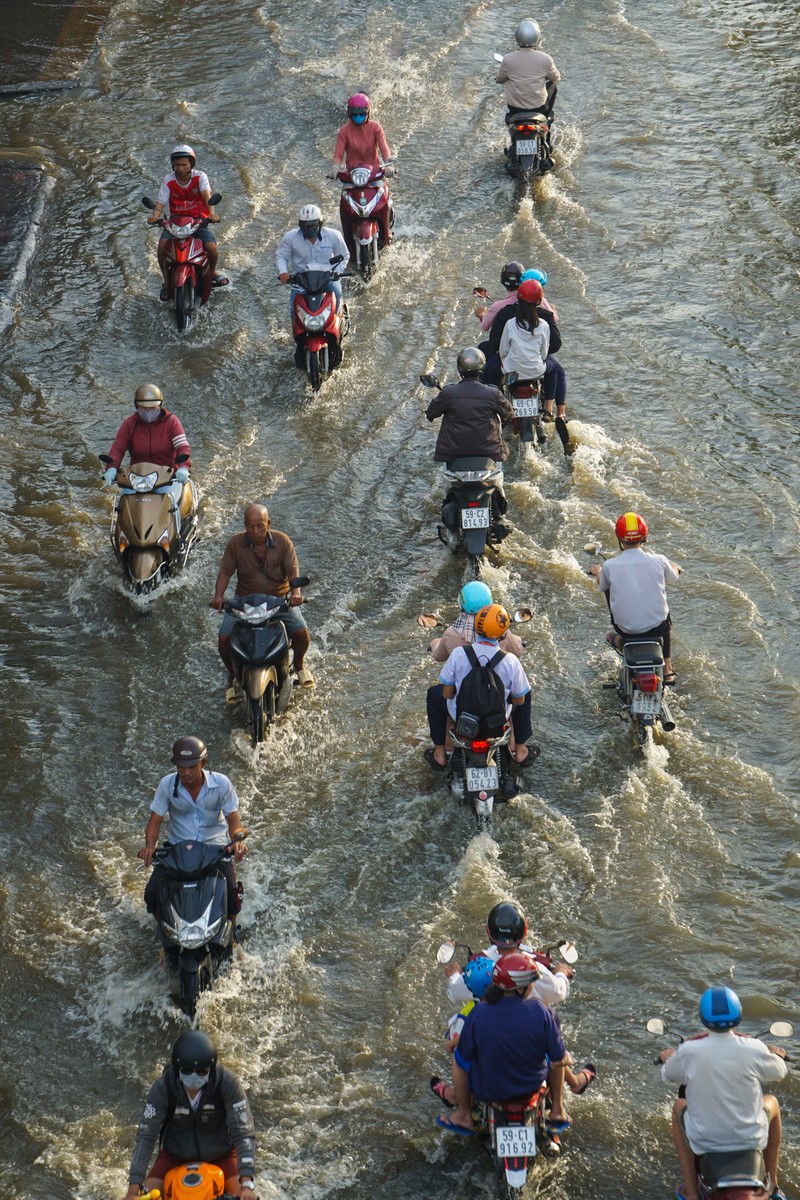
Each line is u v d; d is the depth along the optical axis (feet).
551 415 103.96
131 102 177.06
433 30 198.08
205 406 112.68
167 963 61.21
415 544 95.14
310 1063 57.11
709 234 136.98
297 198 150.82
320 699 80.59
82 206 149.69
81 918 65.26
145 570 87.71
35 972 62.13
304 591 90.22
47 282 134.10
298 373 117.60
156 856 61.00
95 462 104.83
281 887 66.80
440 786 73.20
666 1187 51.44
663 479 100.01
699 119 163.84
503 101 173.37
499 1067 48.47
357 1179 51.98
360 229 130.21
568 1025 58.54
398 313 126.11
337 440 107.65
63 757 76.13
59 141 166.09
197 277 126.72
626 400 110.52
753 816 70.03
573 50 187.21
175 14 208.33
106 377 117.08
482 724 67.56
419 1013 59.41
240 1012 59.77
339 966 62.13
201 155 161.17
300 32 199.41
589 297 126.41
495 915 52.03
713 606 86.38
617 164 153.58
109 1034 58.95
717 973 60.75
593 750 75.36
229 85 181.27
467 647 68.59
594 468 101.55
